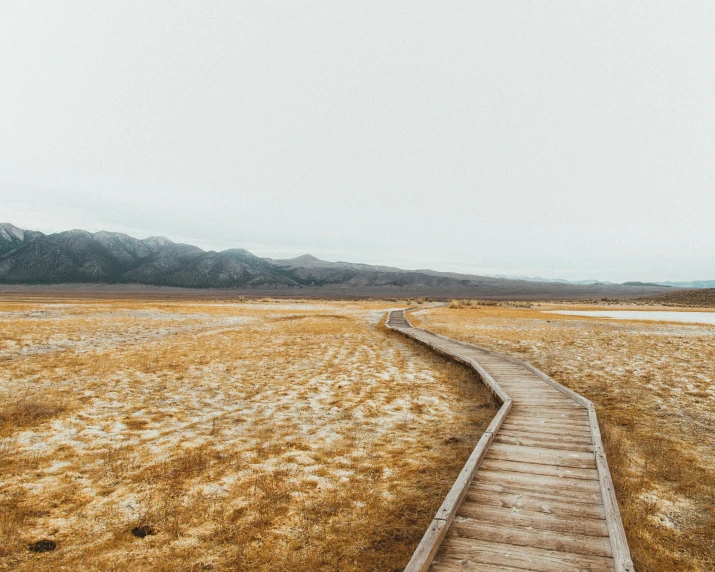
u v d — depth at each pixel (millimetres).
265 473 7617
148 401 12438
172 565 5059
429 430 10133
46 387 13648
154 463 8000
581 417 10102
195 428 10195
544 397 12039
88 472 7590
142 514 6215
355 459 8336
